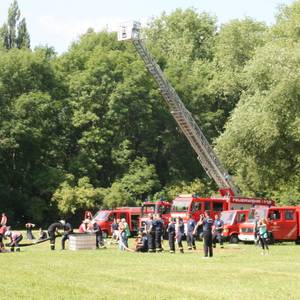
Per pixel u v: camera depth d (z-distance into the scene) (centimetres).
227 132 5378
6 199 7812
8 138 7444
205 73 9150
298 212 4516
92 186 7688
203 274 2264
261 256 3153
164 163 8844
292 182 6016
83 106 8150
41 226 7881
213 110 9238
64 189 7481
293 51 5100
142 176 7994
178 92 8550
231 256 3145
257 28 8794
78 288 1839
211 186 8375
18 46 10219
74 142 8425
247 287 1912
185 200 4950
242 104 5841
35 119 7750
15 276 2156
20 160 7925
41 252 3403
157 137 8462
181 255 3219
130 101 8206
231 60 8581
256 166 5484
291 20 6119
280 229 4447
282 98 4900
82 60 8838
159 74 5194
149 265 2611
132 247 3800
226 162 5544
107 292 1759
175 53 9806
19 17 10306
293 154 5241
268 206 4700
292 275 2241
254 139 5184
